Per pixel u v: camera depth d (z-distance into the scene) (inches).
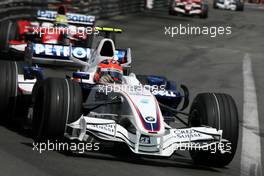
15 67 1493.6
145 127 1195.3
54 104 1224.2
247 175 1266.0
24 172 1045.2
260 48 4180.6
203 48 3909.9
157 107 1259.8
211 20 6274.6
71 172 1078.4
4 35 2714.1
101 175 1080.8
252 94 2417.6
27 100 1480.1
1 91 1457.9
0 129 1471.5
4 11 3543.3
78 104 1241.4
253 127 1833.2
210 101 1278.3
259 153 1507.1
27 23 2802.7
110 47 1466.5
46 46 2345.0
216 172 1254.3
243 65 3238.2
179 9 6441.9
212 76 2807.6
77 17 2832.2
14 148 1242.6
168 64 3093.0
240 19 6786.4
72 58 1592.0
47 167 1098.7
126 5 6161.4
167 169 1211.2
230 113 1267.2
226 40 4525.1
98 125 1202.0
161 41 4151.1
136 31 4687.5
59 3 4463.6
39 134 1259.8
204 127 1250.6
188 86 2502.5
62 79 1269.7
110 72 1402.6
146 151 1200.8
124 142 1202.0
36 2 4160.9
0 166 1070.4
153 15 6382.9
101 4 5374.0
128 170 1146.7
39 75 1485.0
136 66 2942.9
